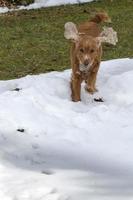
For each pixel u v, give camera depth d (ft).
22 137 27.45
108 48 53.67
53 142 26.91
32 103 31.22
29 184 22.38
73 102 32.81
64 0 82.58
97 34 35.81
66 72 39.24
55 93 34.04
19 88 35.04
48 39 58.95
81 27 36.32
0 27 66.13
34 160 24.97
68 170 23.71
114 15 70.79
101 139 27.22
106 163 24.34
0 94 33.24
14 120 28.96
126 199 20.86
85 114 30.66
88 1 82.12
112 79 35.50
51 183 22.41
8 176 23.17
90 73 34.32
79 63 33.58
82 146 26.40
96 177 22.94
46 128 28.45
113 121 29.73
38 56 51.85
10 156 25.38
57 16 72.13
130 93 33.24
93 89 34.55
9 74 45.85
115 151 25.61
